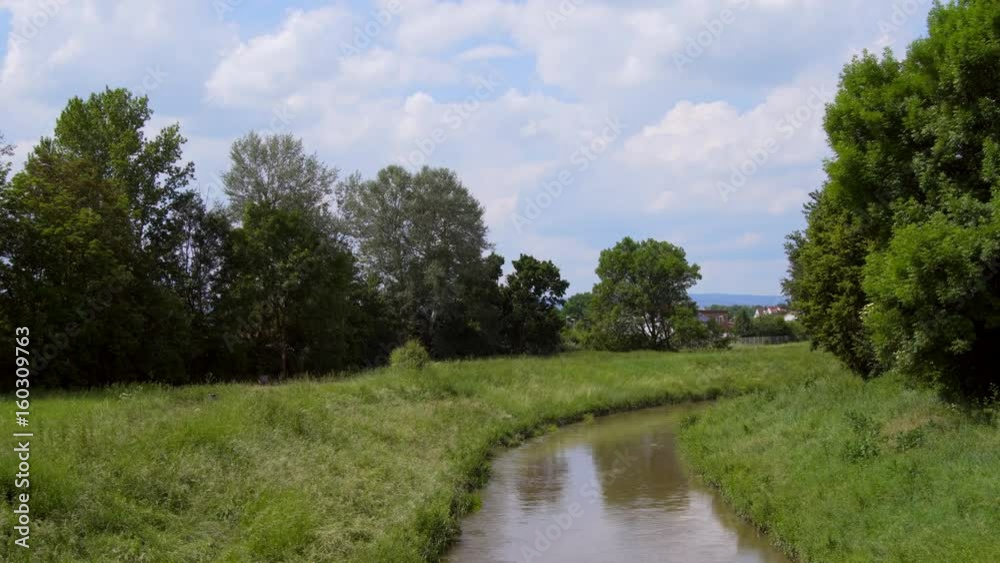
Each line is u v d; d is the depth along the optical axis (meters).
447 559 12.07
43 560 8.85
